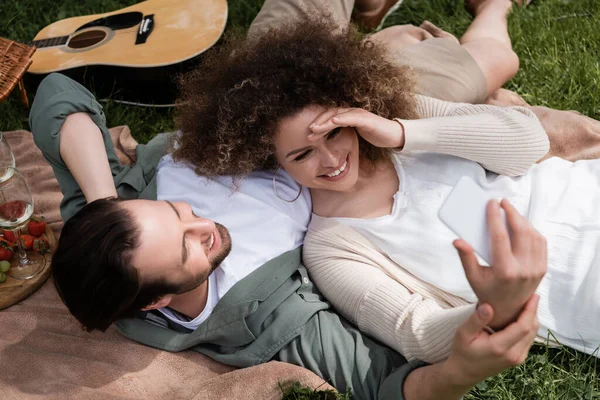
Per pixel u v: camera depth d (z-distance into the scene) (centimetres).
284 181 234
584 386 218
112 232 190
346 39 222
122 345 228
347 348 211
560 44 327
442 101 245
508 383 223
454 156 229
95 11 368
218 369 224
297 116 204
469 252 148
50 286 254
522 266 147
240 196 230
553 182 234
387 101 224
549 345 224
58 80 245
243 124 211
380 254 224
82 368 221
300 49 211
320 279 225
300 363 215
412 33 316
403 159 230
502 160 225
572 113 281
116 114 324
